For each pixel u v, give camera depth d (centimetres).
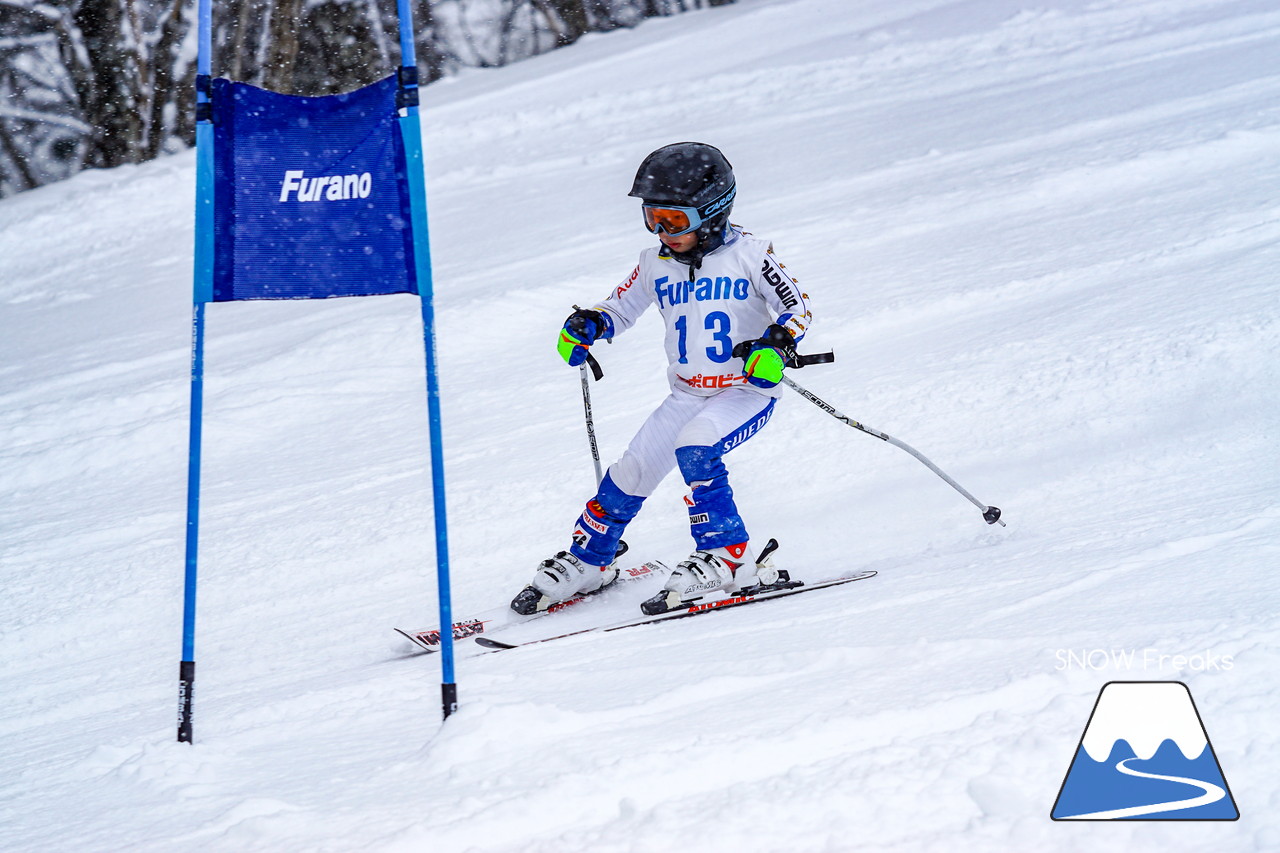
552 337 2534
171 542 1727
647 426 1227
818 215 2991
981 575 990
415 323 2683
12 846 729
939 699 679
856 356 1978
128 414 2441
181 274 4022
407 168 880
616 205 3766
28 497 2091
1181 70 3891
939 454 1523
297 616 1398
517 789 657
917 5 6181
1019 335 1855
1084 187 2728
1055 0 5638
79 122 7512
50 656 1401
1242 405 1413
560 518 1580
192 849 651
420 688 953
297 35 7862
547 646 1059
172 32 7500
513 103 5709
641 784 633
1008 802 550
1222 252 2031
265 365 2578
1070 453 1416
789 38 6053
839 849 536
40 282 4262
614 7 9400
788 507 1466
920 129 3919
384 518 1672
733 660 855
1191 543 945
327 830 646
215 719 975
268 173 904
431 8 8531
